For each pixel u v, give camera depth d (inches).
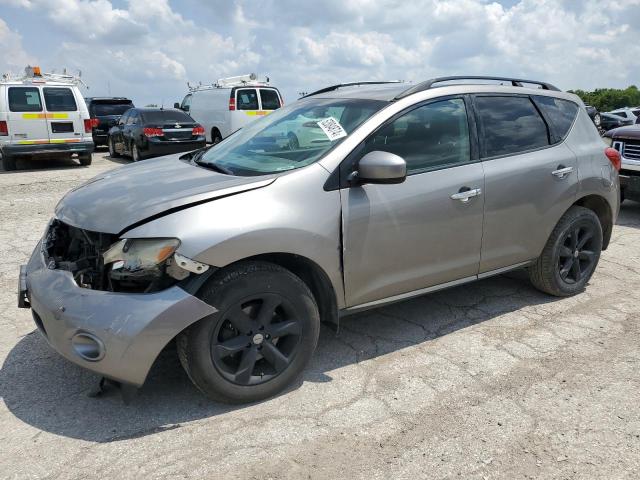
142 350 105.2
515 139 162.1
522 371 136.3
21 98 490.3
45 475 99.0
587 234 182.1
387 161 121.6
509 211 157.3
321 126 139.7
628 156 298.7
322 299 132.7
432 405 121.7
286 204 119.6
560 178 168.4
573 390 127.8
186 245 107.1
